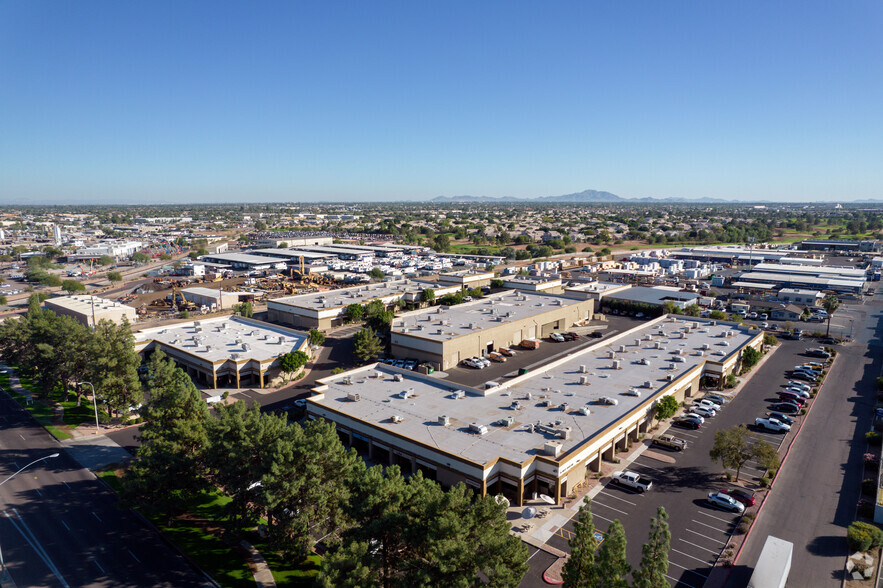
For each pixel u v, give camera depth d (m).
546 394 77.75
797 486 62.34
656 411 76.31
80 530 55.38
